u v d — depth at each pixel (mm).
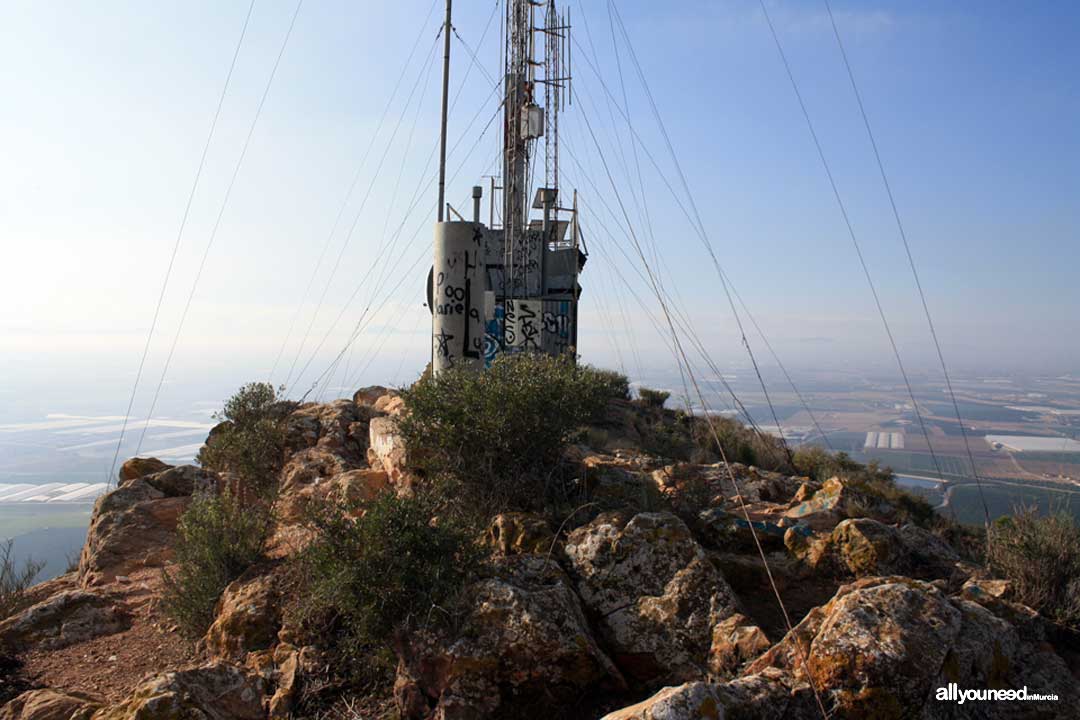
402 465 10578
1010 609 6008
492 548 7699
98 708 6199
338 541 6941
